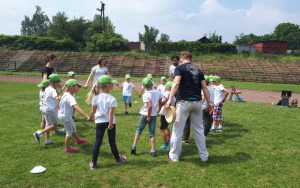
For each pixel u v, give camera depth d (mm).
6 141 5355
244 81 27891
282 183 3609
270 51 40250
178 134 4340
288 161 4422
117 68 31359
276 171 4020
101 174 3852
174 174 3857
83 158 4488
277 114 8836
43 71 6301
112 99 4086
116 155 4223
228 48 37469
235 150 4977
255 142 5508
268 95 16031
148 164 4250
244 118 8094
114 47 37812
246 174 3889
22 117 7539
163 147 5109
